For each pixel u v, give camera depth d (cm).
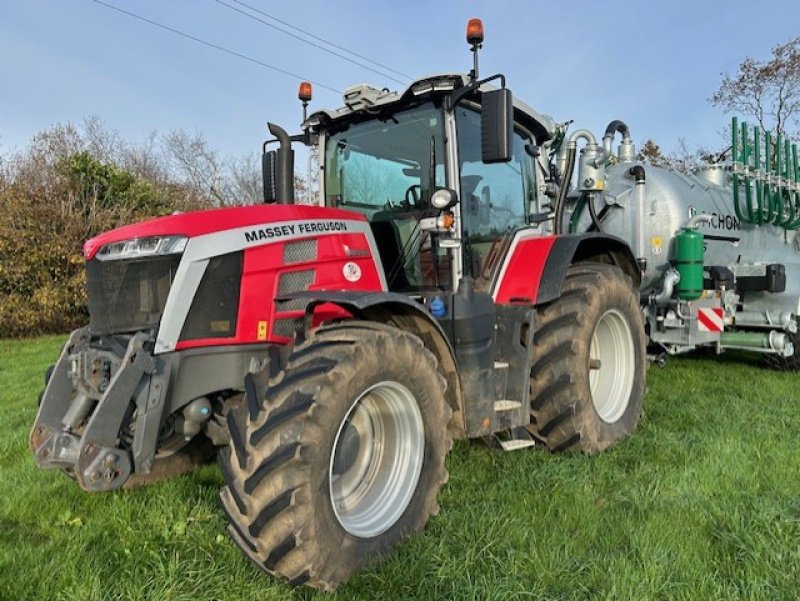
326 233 322
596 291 393
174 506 307
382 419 286
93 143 2488
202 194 2420
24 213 1270
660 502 303
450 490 328
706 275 619
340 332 266
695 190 613
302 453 228
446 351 307
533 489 324
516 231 413
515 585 234
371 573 244
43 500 326
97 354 272
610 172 618
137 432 259
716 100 2066
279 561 227
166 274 278
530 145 437
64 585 241
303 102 433
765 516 281
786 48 1920
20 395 626
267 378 255
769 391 546
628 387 433
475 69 341
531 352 380
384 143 383
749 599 224
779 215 685
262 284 296
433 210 358
